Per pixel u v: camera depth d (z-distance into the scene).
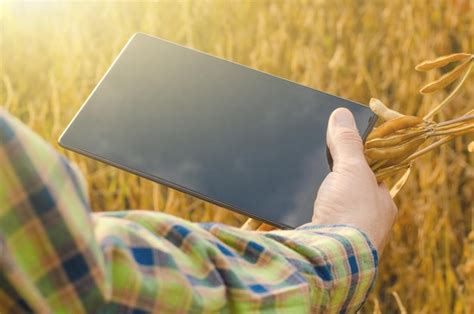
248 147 0.99
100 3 3.11
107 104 1.00
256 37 3.17
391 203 0.90
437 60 1.04
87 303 0.50
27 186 0.47
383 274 2.54
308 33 3.25
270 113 1.01
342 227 0.77
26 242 0.47
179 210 2.50
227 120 1.00
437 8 3.11
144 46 1.05
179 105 1.01
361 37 3.07
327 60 3.08
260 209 0.95
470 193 2.66
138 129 0.99
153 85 1.02
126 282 0.52
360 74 2.91
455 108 2.83
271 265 0.63
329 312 0.71
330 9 3.27
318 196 0.88
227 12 3.18
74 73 2.93
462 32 3.10
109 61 3.07
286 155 0.98
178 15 3.15
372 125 1.01
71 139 0.97
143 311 0.53
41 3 3.11
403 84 2.92
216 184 0.96
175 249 0.57
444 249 2.50
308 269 0.67
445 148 2.56
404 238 2.61
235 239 0.63
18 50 3.11
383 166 1.01
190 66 1.04
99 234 0.52
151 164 0.97
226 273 0.59
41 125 2.77
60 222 0.48
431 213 2.48
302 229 0.77
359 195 0.86
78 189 0.50
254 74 1.04
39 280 0.48
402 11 3.09
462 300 2.26
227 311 0.59
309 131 1.00
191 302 0.55
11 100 2.90
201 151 0.98
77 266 0.49
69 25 3.10
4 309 0.49
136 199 2.64
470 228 2.59
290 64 3.04
